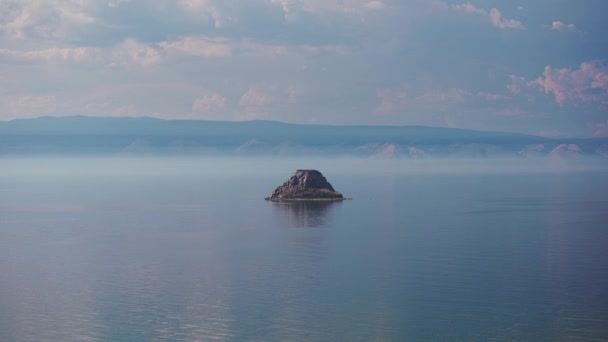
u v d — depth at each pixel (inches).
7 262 4931.1
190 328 3307.1
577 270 4439.0
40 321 3444.9
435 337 3137.3
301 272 4448.8
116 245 5684.1
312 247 5428.2
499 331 3206.2
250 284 4138.8
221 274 4429.1
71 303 3767.2
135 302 3769.7
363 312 3516.2
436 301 3705.7
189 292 3966.5
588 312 3486.7
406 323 3326.8
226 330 3275.1
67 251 5398.6
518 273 4355.3
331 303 3688.5
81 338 3196.4
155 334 3235.7
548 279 4180.6
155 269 4621.1
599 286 3996.1
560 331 3203.7
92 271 4579.2
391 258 4901.6
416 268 4532.5
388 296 3809.1
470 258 4886.8
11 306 3718.0
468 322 3341.5
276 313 3523.6
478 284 4074.8
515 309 3540.8
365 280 4202.8
